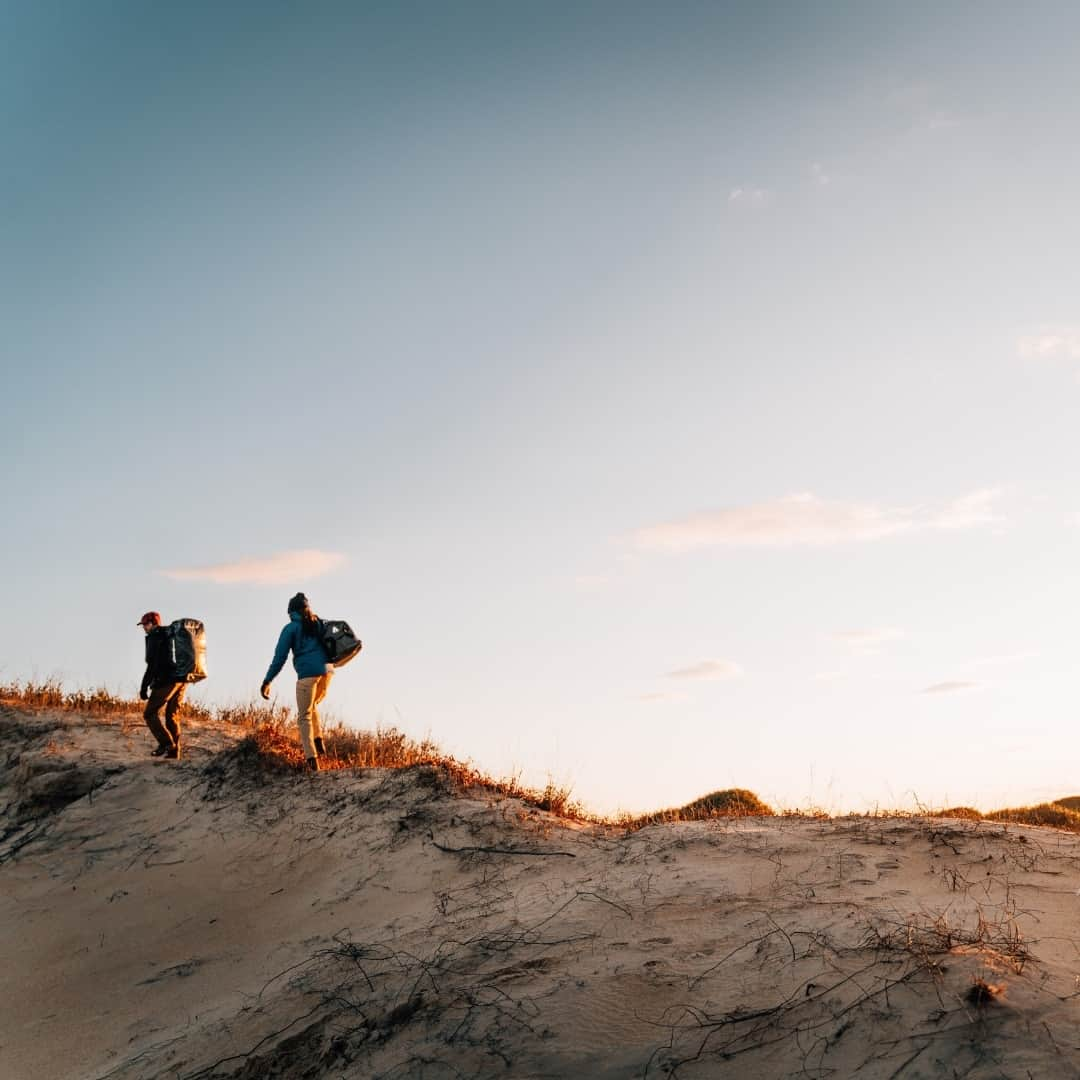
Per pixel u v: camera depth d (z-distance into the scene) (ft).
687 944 19.54
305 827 33.01
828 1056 14.97
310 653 38.01
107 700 53.42
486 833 29.14
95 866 34.14
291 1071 19.06
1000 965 15.92
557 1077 16.15
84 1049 23.77
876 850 22.79
